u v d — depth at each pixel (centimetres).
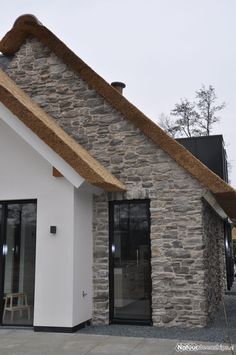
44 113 1064
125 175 1011
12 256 979
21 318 947
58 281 902
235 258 2642
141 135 1018
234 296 1595
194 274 927
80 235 946
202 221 947
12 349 745
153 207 976
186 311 920
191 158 945
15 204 996
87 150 1055
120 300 984
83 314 933
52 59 1134
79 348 747
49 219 931
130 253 994
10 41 1155
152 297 945
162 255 952
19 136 988
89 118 1073
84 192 983
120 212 1019
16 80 1154
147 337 831
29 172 968
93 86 1073
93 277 991
